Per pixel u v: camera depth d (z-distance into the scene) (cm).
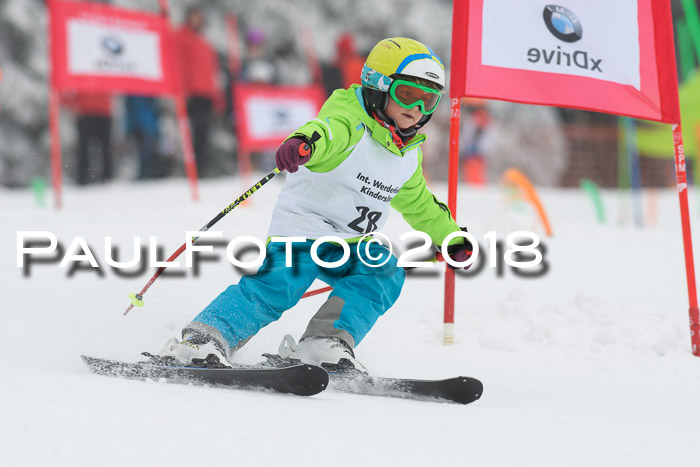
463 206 4641
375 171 1155
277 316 1130
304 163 1058
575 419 914
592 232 3578
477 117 6303
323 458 665
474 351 1445
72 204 3903
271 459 652
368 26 7669
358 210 1166
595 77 1557
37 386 849
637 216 4000
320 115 1142
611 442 791
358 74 5238
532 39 1543
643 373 1303
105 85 3459
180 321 1412
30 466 609
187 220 3186
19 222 2741
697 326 1458
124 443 668
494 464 687
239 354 1316
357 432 761
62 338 1266
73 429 696
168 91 3609
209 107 4822
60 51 3394
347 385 1062
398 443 731
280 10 7231
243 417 787
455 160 1523
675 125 1550
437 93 1142
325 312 1143
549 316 1609
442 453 708
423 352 1435
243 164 4475
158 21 3584
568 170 7481
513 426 841
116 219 3069
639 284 2270
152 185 4806
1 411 738
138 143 4922
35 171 6556
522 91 1533
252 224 3145
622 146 6706
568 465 698
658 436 834
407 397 1012
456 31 1528
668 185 6988
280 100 4409
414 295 2017
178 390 919
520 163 7575
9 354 1169
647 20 1574
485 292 2072
